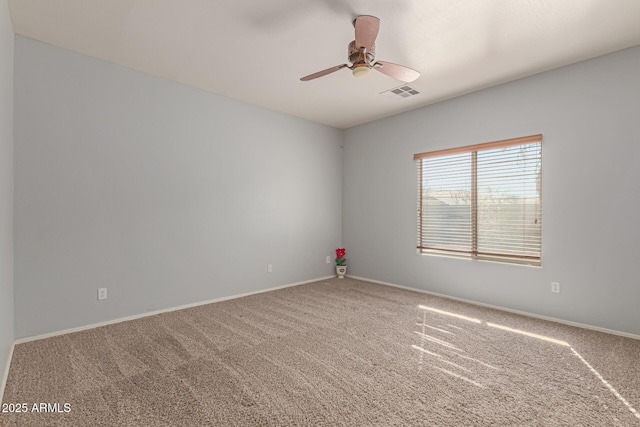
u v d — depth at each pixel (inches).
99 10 90.2
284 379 83.4
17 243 102.4
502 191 141.9
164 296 137.2
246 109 165.8
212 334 113.3
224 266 157.8
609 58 113.2
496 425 65.7
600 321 116.0
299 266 192.9
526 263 135.0
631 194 109.3
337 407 71.7
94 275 118.6
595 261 116.9
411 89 147.5
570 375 85.4
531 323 124.6
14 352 96.8
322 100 163.0
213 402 73.3
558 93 124.6
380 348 102.3
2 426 64.8
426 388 79.3
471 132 151.2
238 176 163.0
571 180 121.9
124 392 77.0
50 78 108.7
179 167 141.4
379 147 194.2
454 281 159.2
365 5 86.8
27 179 104.2
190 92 144.6
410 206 178.2
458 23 95.0
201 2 86.5
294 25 97.3
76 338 108.3
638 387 79.5
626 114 110.0
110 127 121.9
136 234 128.9
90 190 117.3
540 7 87.2
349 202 213.0
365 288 181.6
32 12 91.0
